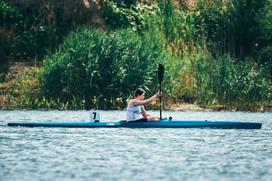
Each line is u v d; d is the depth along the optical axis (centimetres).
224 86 10719
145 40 10888
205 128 7038
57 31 12206
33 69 11638
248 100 10650
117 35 10781
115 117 8744
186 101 10850
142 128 6975
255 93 10694
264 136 6406
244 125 7088
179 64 11069
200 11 13075
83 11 12338
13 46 11962
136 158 4856
